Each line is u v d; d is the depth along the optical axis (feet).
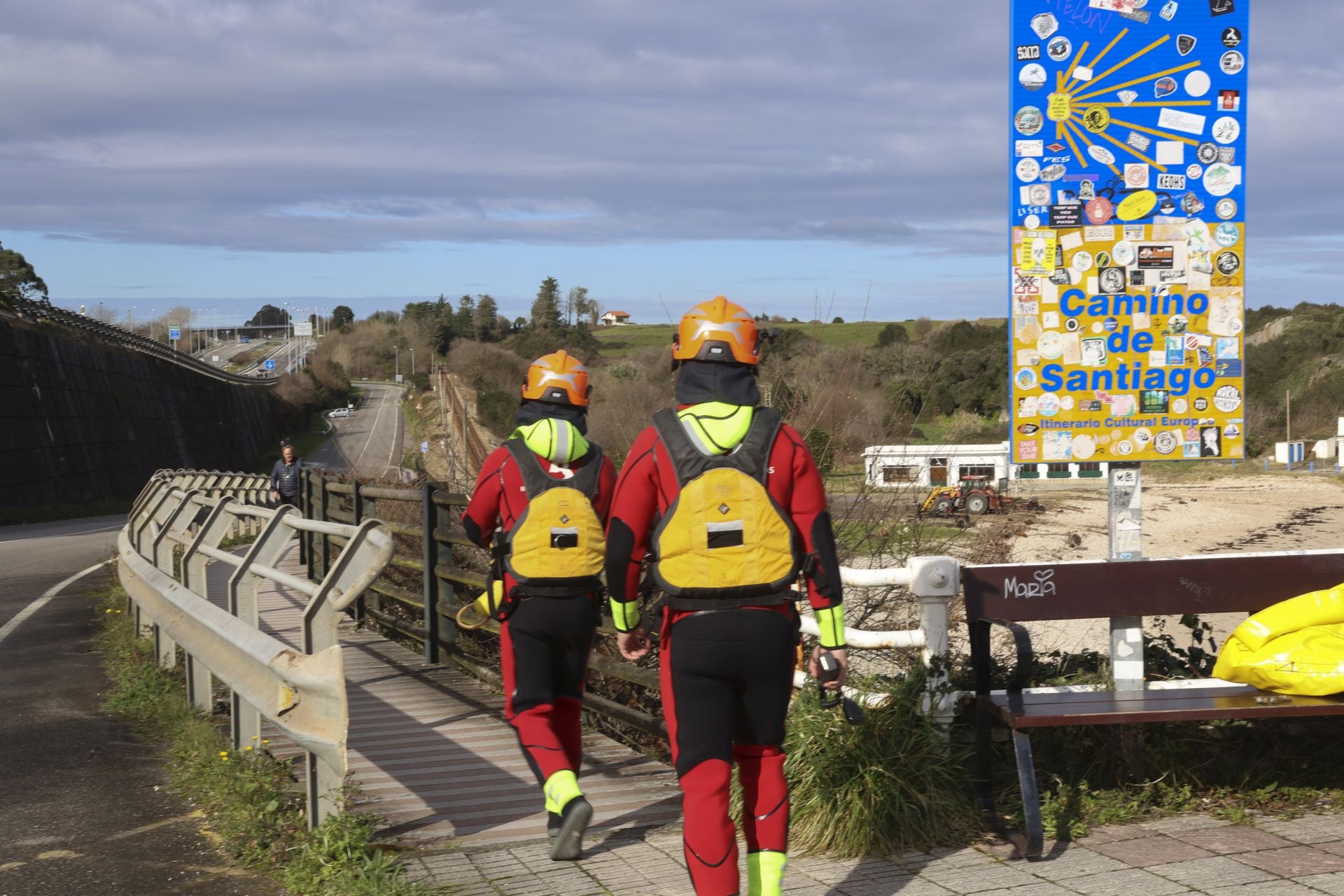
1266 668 14.19
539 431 14.29
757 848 10.47
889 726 13.99
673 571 10.19
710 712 10.18
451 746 19.66
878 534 19.72
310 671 13.58
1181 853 12.94
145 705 23.31
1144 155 15.97
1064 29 15.92
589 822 13.33
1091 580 15.02
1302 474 253.85
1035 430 16.21
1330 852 12.84
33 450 133.59
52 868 14.16
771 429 10.38
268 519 19.93
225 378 287.48
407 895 12.27
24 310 153.79
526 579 14.02
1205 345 16.02
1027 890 11.90
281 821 15.12
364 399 472.03
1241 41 15.83
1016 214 16.10
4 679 27.35
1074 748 15.51
